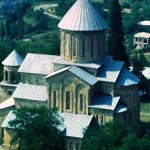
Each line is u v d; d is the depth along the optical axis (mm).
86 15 181875
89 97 177500
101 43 184875
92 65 181500
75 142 173375
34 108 168375
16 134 169625
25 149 165125
